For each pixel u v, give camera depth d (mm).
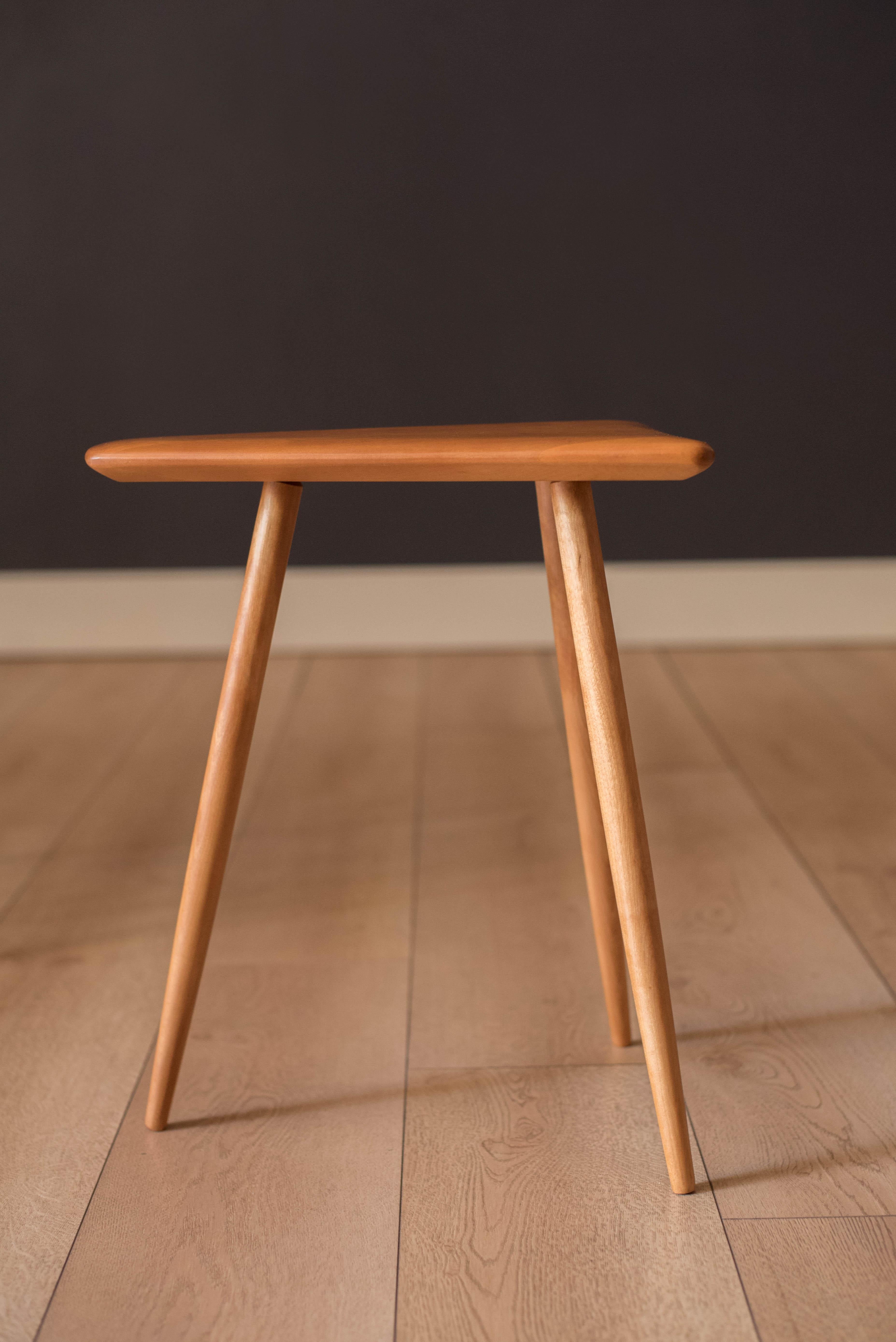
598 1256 583
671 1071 621
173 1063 683
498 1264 579
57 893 1040
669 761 1404
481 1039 794
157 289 1844
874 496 1896
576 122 1782
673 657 1928
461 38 1760
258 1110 713
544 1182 643
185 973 669
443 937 951
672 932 948
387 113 1782
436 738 1513
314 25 1758
